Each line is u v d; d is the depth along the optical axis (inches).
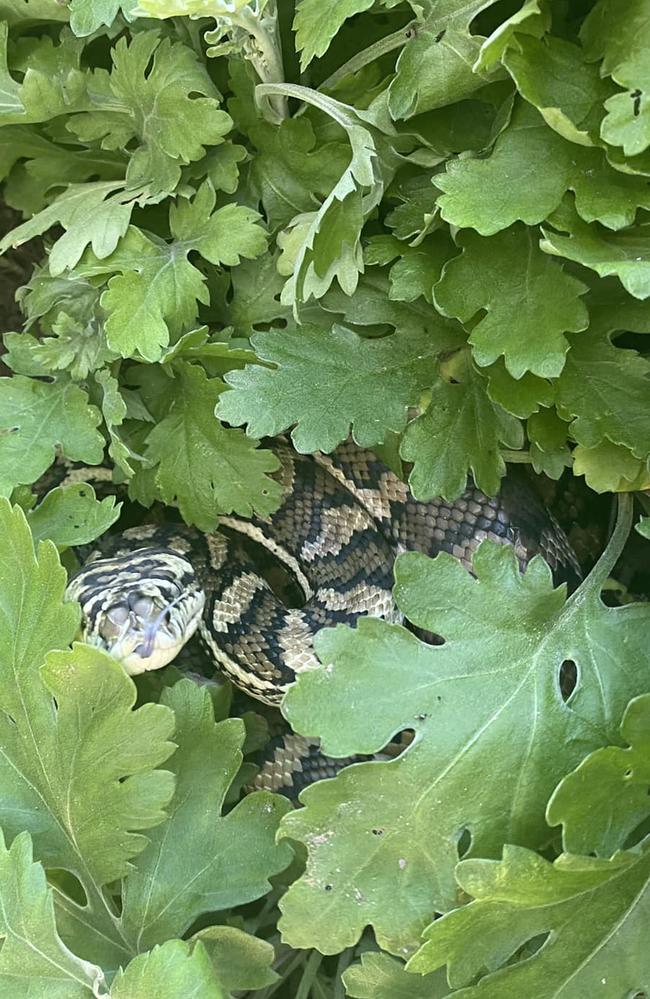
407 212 12.2
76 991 10.7
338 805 10.4
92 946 11.3
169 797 10.8
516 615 11.1
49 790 11.1
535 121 10.8
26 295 15.5
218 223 12.8
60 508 13.0
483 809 10.6
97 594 14.9
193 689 11.6
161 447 13.3
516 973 10.4
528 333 10.9
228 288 13.7
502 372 11.4
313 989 13.9
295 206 13.3
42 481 17.1
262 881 11.4
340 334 12.1
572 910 10.3
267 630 16.5
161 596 15.0
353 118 12.0
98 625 14.5
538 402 11.3
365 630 10.7
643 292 9.9
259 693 16.2
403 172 12.5
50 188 15.5
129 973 10.1
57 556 10.7
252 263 13.4
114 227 12.9
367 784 10.4
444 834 10.5
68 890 12.1
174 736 11.6
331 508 17.1
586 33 10.6
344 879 10.5
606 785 10.1
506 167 10.7
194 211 13.1
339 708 10.4
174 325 12.8
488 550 11.1
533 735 10.8
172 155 12.9
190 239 13.1
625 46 10.3
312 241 11.5
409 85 11.4
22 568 10.9
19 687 10.9
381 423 11.8
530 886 9.9
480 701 10.8
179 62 12.7
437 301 11.0
